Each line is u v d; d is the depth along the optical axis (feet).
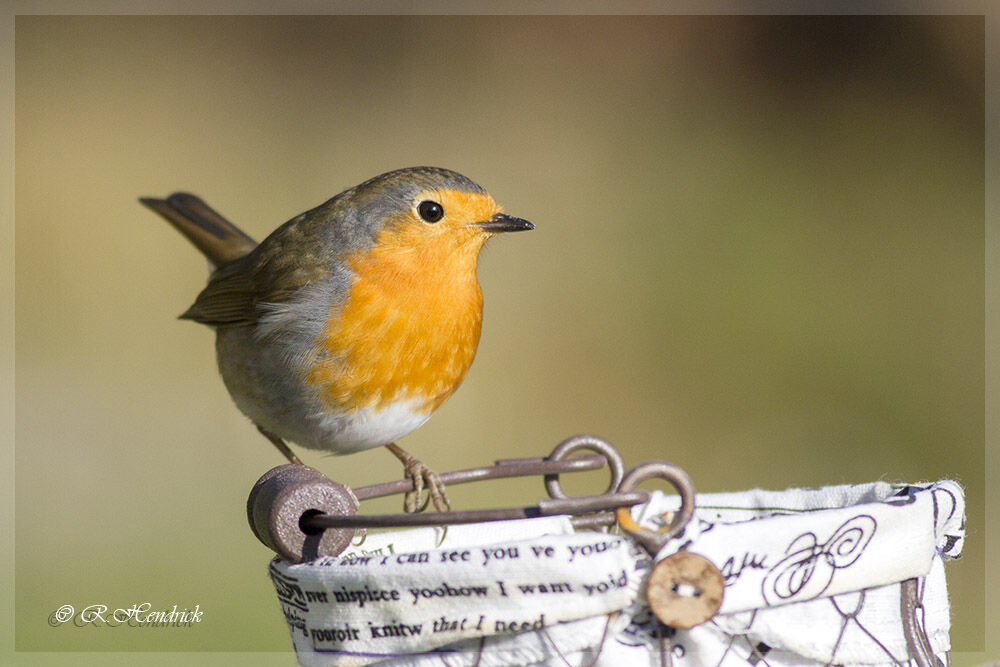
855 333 45.16
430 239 18.08
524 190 53.78
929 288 48.08
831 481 35.91
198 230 25.30
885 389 41.55
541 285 48.37
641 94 59.98
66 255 50.24
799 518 10.18
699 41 62.54
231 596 28.27
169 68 60.18
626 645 9.98
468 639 10.27
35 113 56.08
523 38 63.36
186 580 29.09
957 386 41.73
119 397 41.65
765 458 37.55
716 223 51.98
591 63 61.46
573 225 51.52
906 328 45.44
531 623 9.98
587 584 9.82
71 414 40.04
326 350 18.16
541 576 9.89
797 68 61.05
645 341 44.96
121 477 35.78
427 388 18.52
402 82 60.80
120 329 46.37
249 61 61.72
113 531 31.91
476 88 59.77
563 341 45.03
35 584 28.40
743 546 10.03
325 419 18.61
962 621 27.84
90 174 53.47
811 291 47.88
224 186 53.01
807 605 10.36
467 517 10.29
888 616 10.53
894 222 52.06
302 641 11.00
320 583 10.64
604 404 41.50
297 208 51.88
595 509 10.02
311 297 18.20
